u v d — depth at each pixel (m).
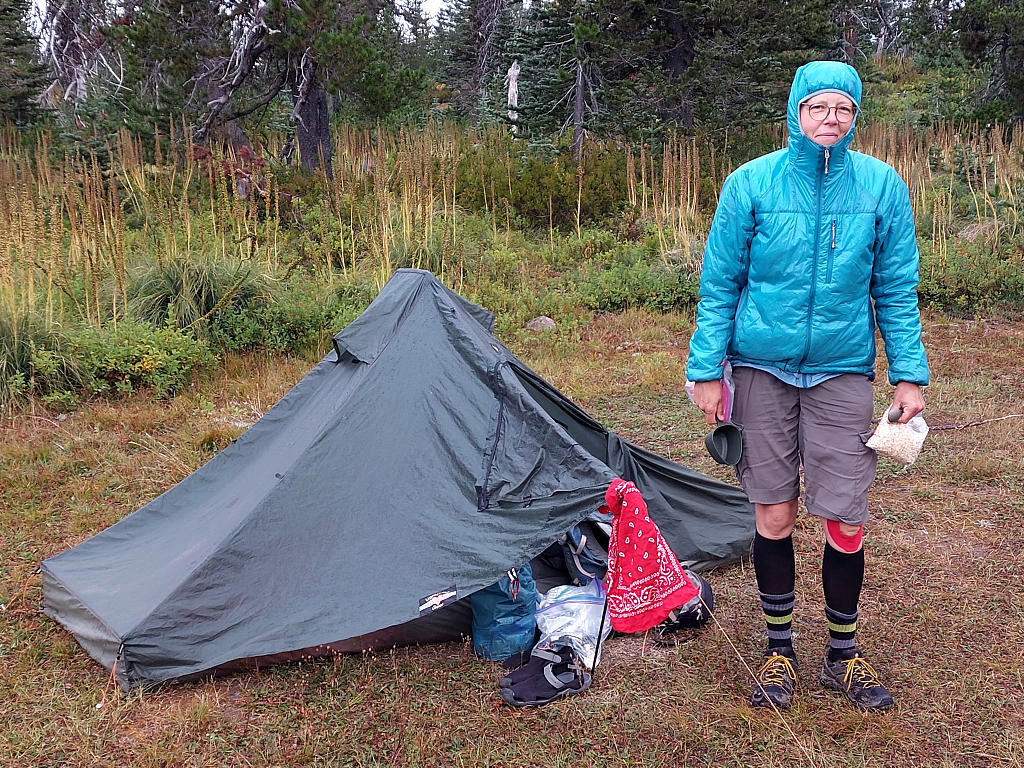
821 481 3.05
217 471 4.45
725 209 3.07
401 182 12.29
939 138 16.66
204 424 6.70
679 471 4.40
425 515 3.62
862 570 3.17
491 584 3.43
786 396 3.07
